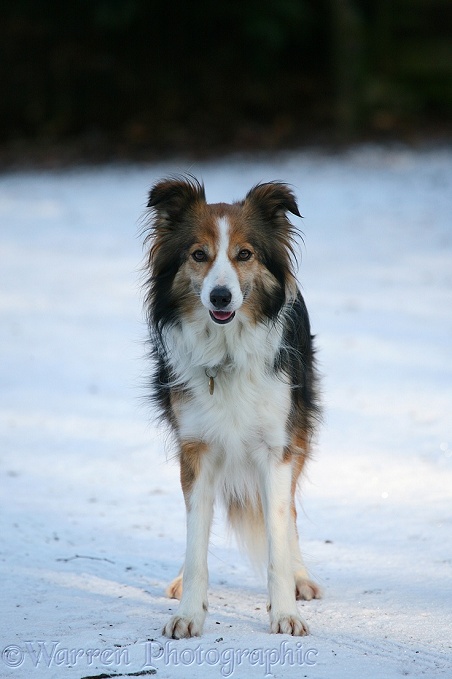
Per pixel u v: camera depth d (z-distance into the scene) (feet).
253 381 25.32
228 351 25.36
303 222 86.38
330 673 20.56
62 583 26.71
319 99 143.74
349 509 32.17
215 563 29.27
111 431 41.45
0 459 38.19
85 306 63.93
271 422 25.32
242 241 26.17
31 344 55.47
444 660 21.21
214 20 150.41
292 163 115.03
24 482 35.68
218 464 26.27
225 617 24.59
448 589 25.44
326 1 147.84
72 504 33.40
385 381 46.62
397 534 29.86
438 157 113.29
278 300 26.48
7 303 65.21
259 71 150.10
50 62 142.41
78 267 75.20
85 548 29.48
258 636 22.99
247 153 123.75
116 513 32.55
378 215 87.76
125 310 62.64
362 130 130.82
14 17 146.30
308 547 29.17
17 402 45.47
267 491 25.34
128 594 26.11
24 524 31.35
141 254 78.95
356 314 58.85
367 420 41.42
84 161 126.11
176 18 147.84
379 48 141.28
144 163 122.52
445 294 62.90
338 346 52.60
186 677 20.48
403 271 69.41
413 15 143.23
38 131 142.00
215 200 91.91
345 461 36.88
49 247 82.53
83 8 146.92
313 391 28.58
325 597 25.52
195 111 143.23
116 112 143.02
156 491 34.76
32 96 142.31
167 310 26.61
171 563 28.48
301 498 33.30
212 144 130.93
